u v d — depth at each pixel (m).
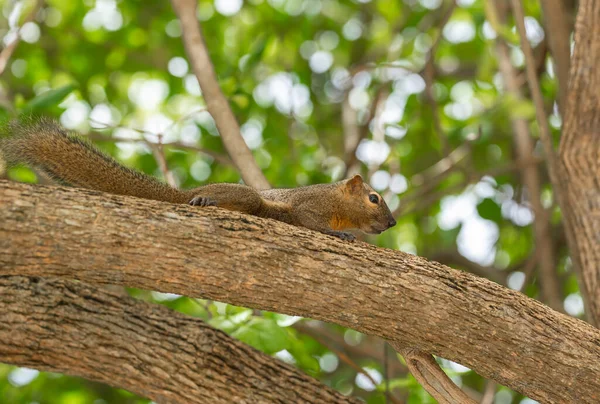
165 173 12.27
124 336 8.69
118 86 21.23
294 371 9.12
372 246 8.20
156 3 20.91
